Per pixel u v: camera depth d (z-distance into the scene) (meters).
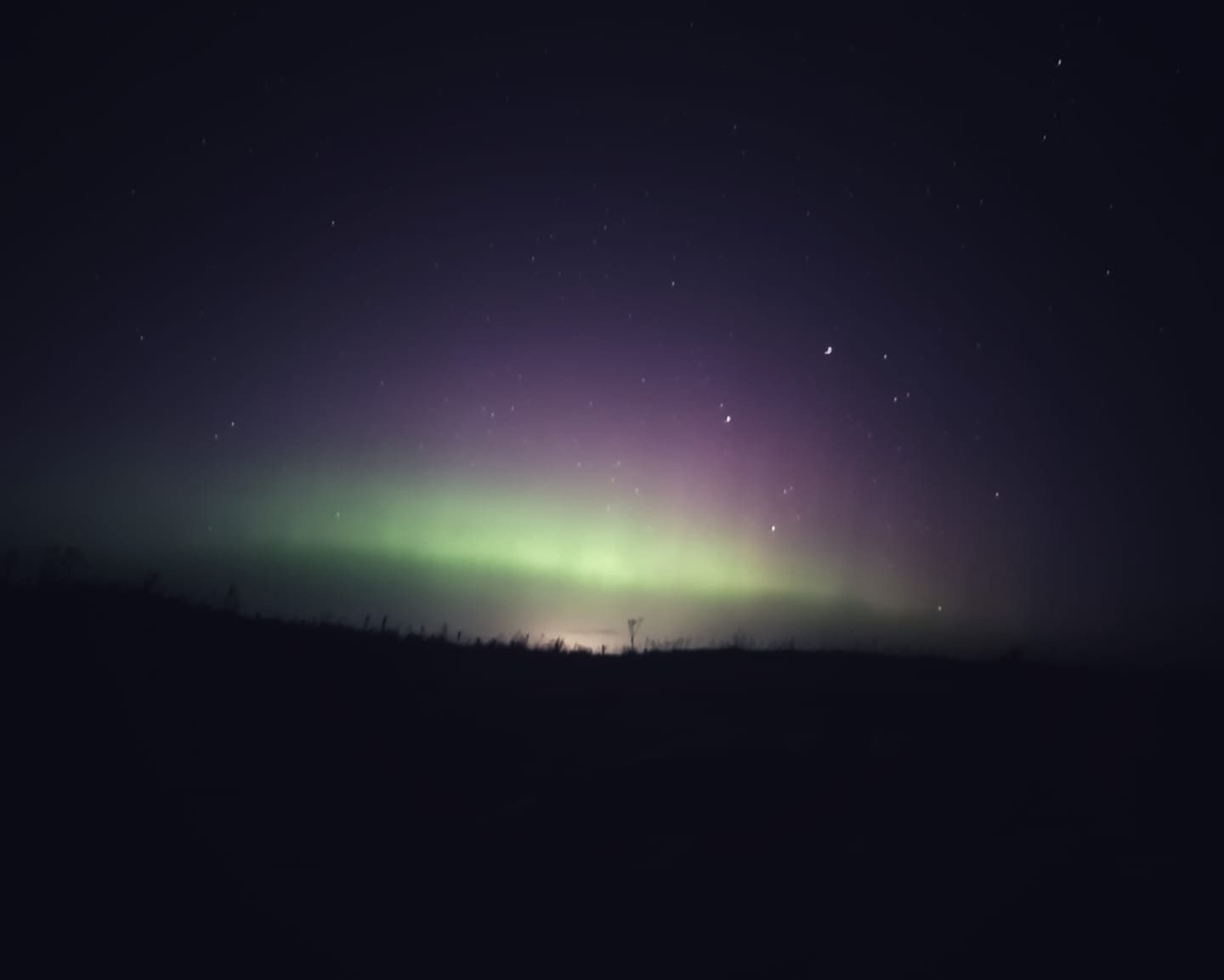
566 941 6.46
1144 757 10.34
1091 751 10.71
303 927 6.56
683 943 6.35
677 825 8.26
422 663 15.63
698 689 14.84
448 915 6.86
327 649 15.27
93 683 11.24
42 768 8.76
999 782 9.32
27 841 7.38
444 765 10.50
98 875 7.02
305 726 11.30
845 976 5.75
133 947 6.09
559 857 7.69
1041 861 7.19
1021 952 5.85
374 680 13.89
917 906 6.61
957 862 7.31
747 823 8.18
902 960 5.86
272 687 12.62
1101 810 8.49
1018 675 16.34
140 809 8.27
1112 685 15.06
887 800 8.79
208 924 6.50
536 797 8.86
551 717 12.74
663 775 9.04
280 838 8.09
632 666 17.02
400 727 11.76
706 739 11.36
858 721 12.38
